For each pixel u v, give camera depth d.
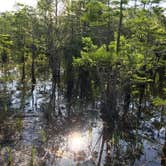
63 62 42.12
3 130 23.72
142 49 30.28
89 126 26.25
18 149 20.39
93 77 36.94
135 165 18.92
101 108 30.06
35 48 46.69
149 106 32.28
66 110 30.73
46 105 31.95
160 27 33.22
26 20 46.00
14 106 30.77
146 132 25.17
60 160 19.19
